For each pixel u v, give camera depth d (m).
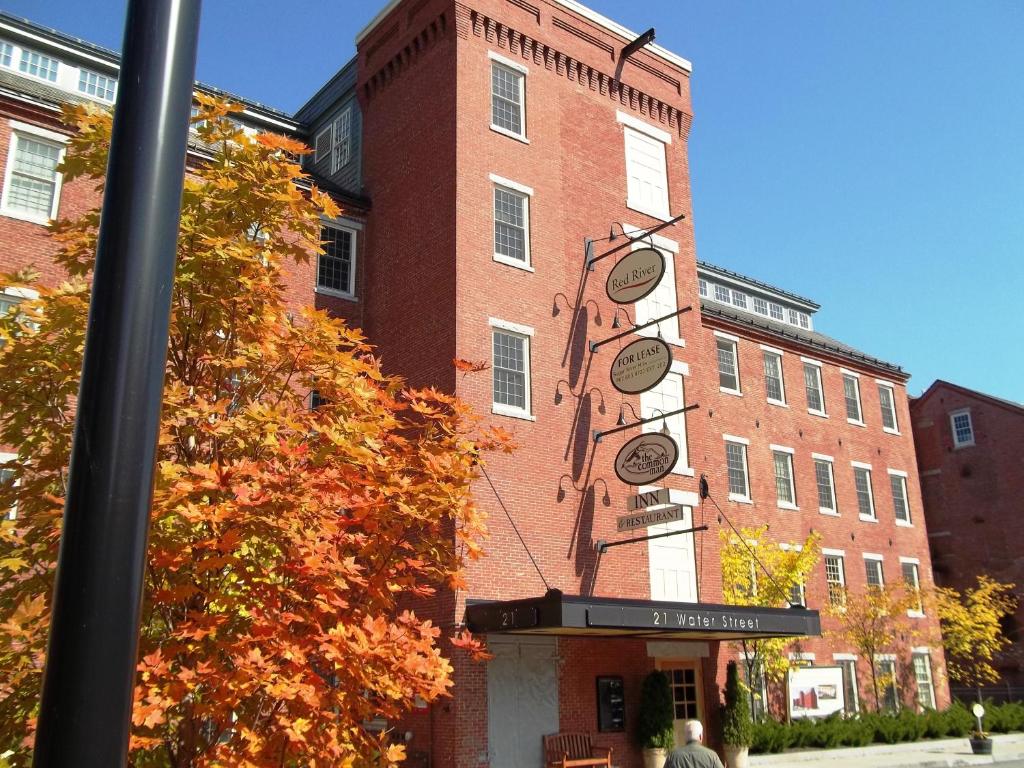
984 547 43.59
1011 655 41.69
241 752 7.33
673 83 27.62
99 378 3.27
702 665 23.08
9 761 7.57
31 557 8.63
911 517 39.69
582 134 24.81
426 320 21.50
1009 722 35.44
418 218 22.72
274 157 10.26
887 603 33.00
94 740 2.94
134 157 3.52
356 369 10.05
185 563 8.36
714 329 34.06
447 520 18.47
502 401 20.98
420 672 8.22
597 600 17.31
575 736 19.61
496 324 21.17
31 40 23.55
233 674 7.18
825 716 30.89
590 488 21.64
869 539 37.06
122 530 3.15
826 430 37.19
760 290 42.91
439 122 22.77
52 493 8.90
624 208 25.12
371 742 8.59
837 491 36.53
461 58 22.73
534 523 20.33
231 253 9.04
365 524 9.17
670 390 24.41
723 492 31.27
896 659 35.94
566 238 23.41
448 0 23.12
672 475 23.55
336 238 24.08
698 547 23.50
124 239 3.42
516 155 23.00
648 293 20.89
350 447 8.56
